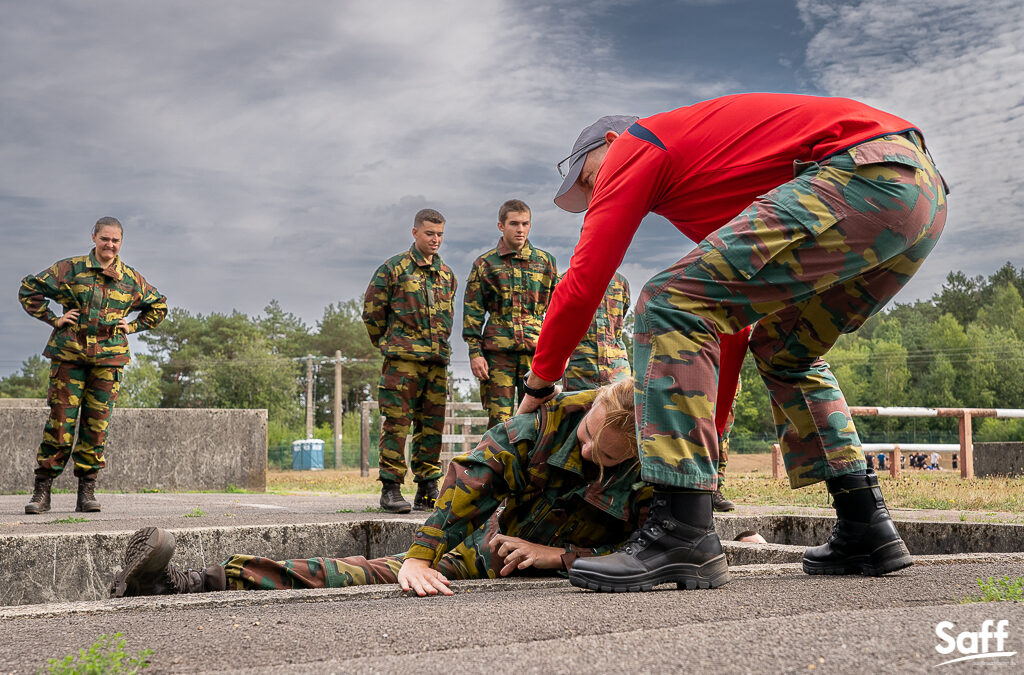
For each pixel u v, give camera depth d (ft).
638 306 7.28
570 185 9.00
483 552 9.05
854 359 257.14
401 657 4.84
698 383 7.09
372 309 20.21
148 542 8.04
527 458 8.41
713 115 7.70
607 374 20.85
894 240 7.20
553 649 4.85
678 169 7.59
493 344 20.74
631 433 7.66
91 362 21.65
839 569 8.18
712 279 7.05
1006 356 244.22
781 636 4.98
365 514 18.61
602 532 8.86
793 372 8.35
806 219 7.00
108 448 36.58
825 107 7.53
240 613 6.72
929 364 251.19
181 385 250.78
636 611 6.07
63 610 6.68
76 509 21.76
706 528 7.26
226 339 261.65
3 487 34.99
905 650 4.62
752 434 239.91
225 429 38.37
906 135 7.50
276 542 14.26
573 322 7.68
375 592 7.64
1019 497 22.20
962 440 42.55
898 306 326.44
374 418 221.46
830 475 8.12
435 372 20.54
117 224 22.34
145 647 5.47
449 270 21.04
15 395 286.05
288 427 238.68
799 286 7.18
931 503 20.83
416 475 20.72
